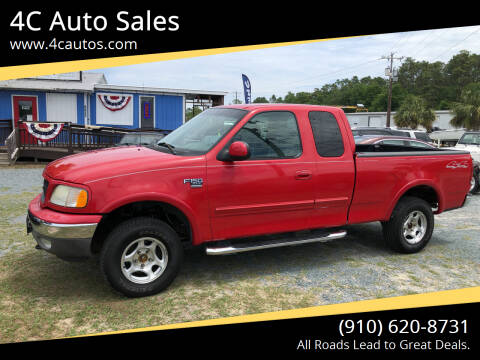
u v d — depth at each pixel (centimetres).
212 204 416
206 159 413
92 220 369
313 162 466
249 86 1806
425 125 4762
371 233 654
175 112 1967
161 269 404
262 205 439
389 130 1731
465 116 4369
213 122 468
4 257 491
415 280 461
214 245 431
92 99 1844
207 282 441
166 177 395
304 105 483
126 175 381
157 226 394
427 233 555
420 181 538
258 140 443
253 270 479
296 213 463
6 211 722
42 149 1491
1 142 1741
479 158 1316
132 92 1891
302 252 551
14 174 1201
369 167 502
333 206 485
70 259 382
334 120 491
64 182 380
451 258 539
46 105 1788
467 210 859
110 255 376
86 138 1605
